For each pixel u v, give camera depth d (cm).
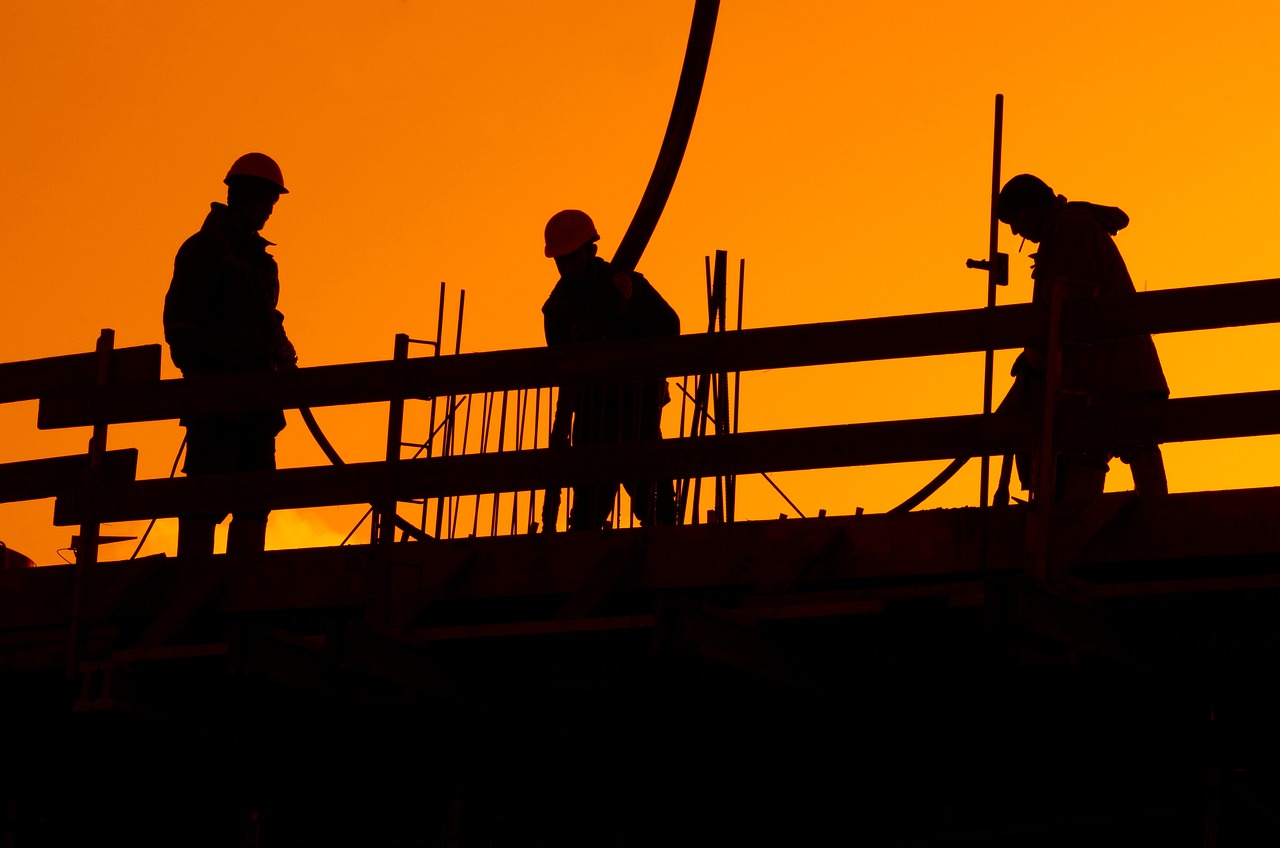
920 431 2006
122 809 2644
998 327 1989
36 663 2262
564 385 2144
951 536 2016
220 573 2295
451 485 2153
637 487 2591
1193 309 1912
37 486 2334
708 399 2525
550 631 1983
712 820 2388
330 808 2559
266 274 2678
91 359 2355
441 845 2405
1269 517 1892
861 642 2039
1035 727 2147
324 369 2242
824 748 2281
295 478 2222
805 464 2039
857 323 2042
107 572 2342
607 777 2397
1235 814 2133
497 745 2323
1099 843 2233
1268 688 2034
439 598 2166
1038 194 2425
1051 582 1855
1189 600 1848
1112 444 1920
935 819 2305
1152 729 2109
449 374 2186
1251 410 1884
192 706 2238
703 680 2062
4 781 2619
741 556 2103
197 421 2564
